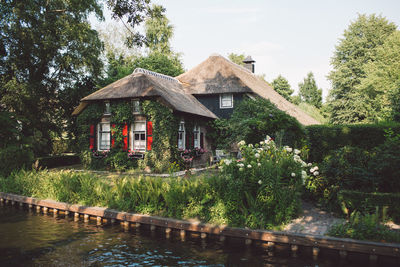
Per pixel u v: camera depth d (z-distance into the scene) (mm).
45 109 21156
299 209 7926
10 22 17688
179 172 15328
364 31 34375
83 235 8039
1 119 17141
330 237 6305
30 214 10477
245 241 7020
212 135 20594
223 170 8055
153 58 33812
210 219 7812
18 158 14734
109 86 18422
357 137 11891
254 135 12445
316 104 61625
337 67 35781
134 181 9523
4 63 18812
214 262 6207
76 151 24125
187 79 24156
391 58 25016
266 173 7414
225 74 23062
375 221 6406
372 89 25484
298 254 6520
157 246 7172
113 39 39094
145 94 15523
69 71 22125
